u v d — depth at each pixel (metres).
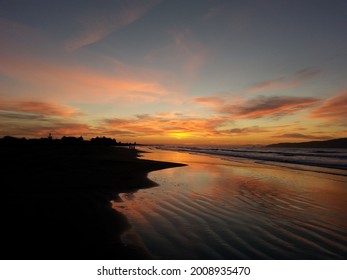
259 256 4.37
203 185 11.65
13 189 8.37
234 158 34.53
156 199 8.48
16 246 4.29
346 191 10.58
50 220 5.61
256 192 10.19
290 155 43.09
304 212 7.23
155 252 4.41
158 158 32.88
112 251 4.36
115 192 9.14
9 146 36.91
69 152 32.72
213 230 5.57
